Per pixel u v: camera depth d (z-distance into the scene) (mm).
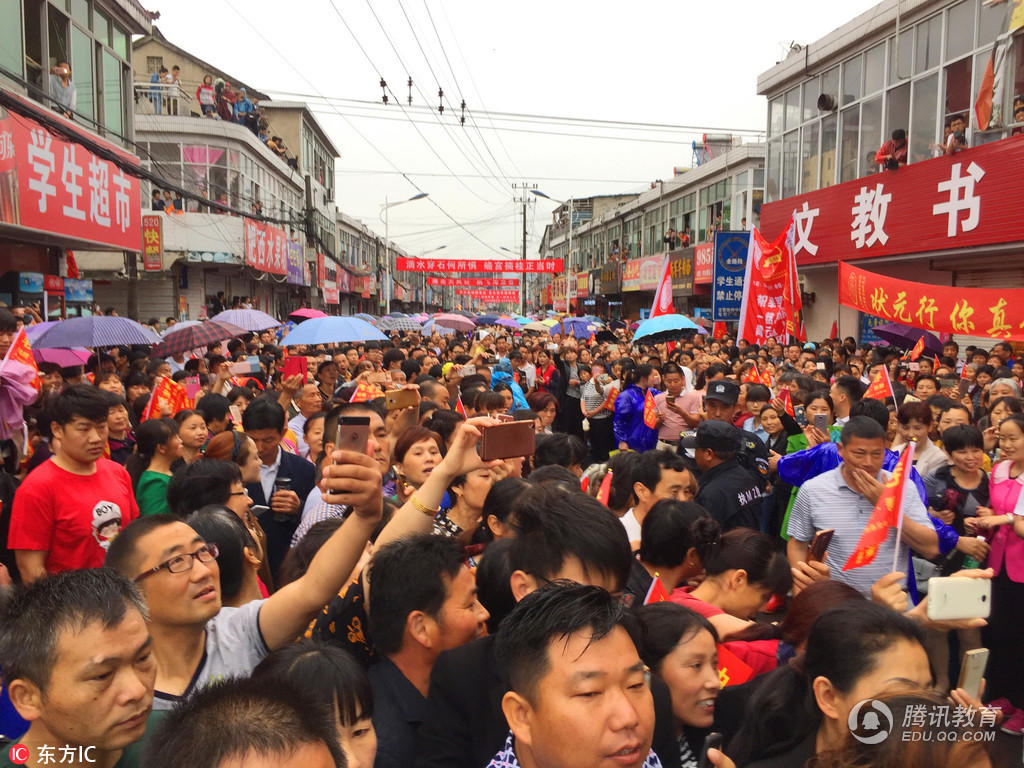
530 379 13742
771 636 2908
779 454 7148
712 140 36375
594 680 1705
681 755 2525
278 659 2178
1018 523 4613
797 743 2154
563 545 2598
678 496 4277
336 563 2498
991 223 12805
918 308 9148
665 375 9008
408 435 4250
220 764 1403
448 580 2607
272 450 5523
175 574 2424
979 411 8852
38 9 13258
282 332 20359
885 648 1996
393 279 64812
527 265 44125
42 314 13938
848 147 18188
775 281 11805
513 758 2082
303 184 37844
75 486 4324
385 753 2447
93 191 13031
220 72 33938
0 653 1938
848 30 17516
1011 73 13016
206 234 23094
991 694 4824
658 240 37562
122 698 1920
